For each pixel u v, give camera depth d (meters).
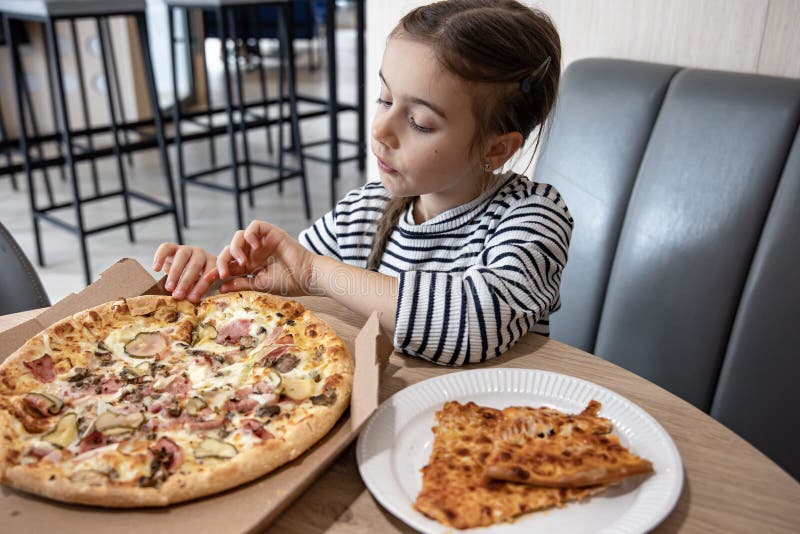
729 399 1.25
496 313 0.87
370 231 1.25
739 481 0.67
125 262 0.99
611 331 1.38
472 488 0.63
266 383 0.77
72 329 0.85
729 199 1.22
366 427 0.72
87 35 4.28
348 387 0.76
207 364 0.82
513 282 0.92
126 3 2.68
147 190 3.79
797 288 1.16
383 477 0.64
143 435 0.70
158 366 0.82
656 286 1.30
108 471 0.64
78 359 0.82
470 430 0.71
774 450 1.23
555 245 1.00
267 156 4.41
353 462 0.70
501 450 0.66
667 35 1.44
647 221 1.31
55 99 4.27
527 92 0.97
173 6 3.12
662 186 1.29
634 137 1.34
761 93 1.20
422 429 0.73
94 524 0.59
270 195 3.78
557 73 1.05
